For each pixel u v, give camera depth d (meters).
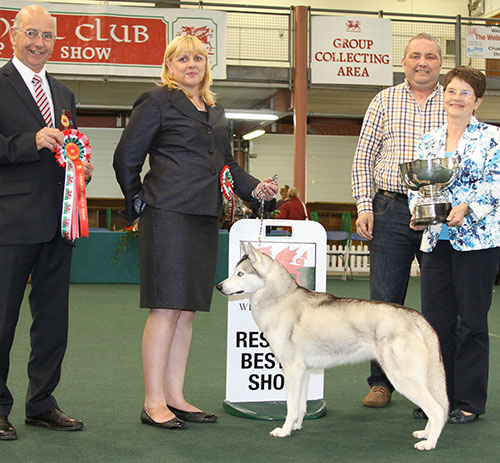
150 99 3.49
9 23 10.74
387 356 3.18
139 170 3.53
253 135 18.70
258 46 15.63
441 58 4.07
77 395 4.19
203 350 5.84
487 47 12.73
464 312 3.67
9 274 3.26
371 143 4.27
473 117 3.76
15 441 3.19
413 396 3.15
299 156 12.14
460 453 3.09
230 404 3.91
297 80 11.95
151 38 11.32
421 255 4.13
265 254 3.57
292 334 3.39
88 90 13.28
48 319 3.43
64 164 3.32
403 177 3.54
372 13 12.09
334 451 3.11
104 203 18.39
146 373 3.55
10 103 3.23
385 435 3.40
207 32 11.49
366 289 11.75
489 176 3.56
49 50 3.30
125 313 8.15
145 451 3.06
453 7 17.77
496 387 4.55
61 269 3.44
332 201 20.16
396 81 12.54
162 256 3.45
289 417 3.37
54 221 3.34
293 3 16.58
